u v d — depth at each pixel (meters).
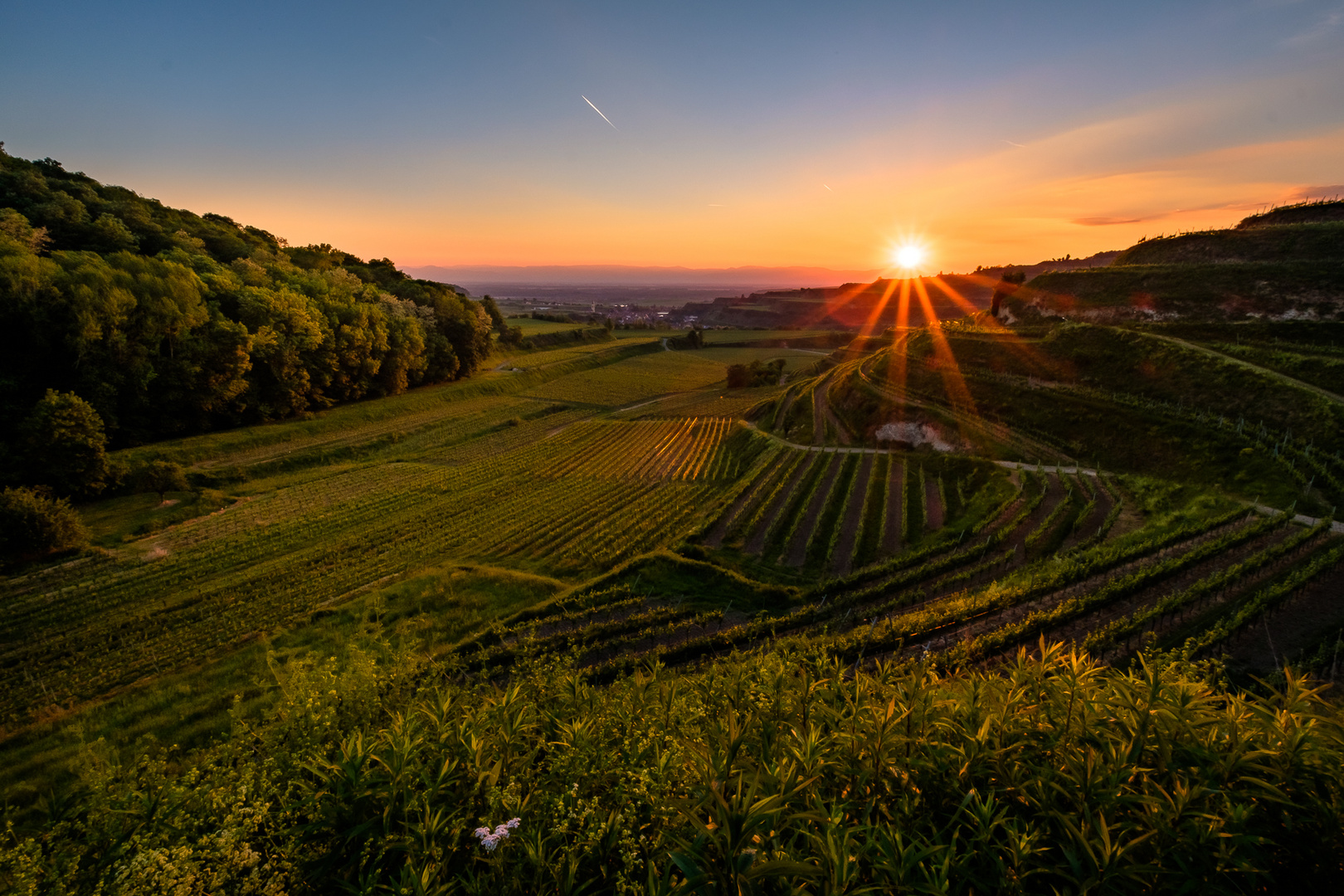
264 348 88.69
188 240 114.44
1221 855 5.30
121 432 74.31
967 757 6.72
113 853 7.85
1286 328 59.94
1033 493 48.66
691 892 4.93
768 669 12.09
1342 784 5.80
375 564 52.78
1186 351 58.69
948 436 66.75
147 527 59.81
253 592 47.44
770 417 104.56
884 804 6.57
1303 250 76.25
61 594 47.16
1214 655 22.97
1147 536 37.22
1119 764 6.29
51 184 113.25
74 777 27.81
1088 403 59.62
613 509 66.19
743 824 5.11
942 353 86.69
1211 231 88.12
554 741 9.07
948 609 30.47
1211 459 45.31
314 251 174.88
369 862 6.86
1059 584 31.34
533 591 45.22
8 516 49.34
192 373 78.06
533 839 6.36
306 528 61.91
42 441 58.94
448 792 7.45
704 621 37.25
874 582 40.75
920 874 5.39
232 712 15.98
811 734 7.09
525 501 70.25
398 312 127.56
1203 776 6.14
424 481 79.25
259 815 7.43
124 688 35.78
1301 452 41.44
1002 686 8.44
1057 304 87.06
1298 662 21.86
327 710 12.24
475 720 8.87
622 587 42.91
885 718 7.27
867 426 79.25
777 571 44.72
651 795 6.91
